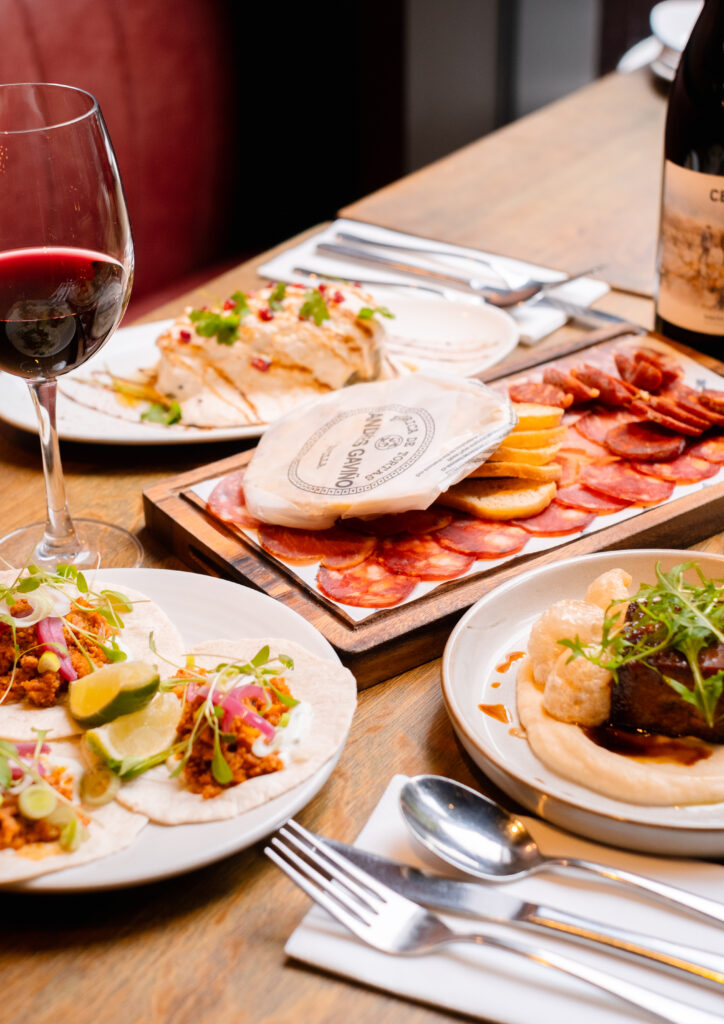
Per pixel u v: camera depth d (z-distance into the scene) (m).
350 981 0.72
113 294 1.03
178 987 0.72
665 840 0.75
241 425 1.35
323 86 3.18
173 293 2.82
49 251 0.98
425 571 1.05
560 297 1.67
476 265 1.77
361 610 1.00
